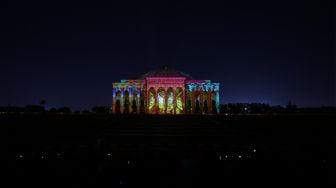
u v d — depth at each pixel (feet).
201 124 193.26
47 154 106.52
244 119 209.97
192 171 86.43
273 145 125.70
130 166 92.12
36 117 209.97
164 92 303.07
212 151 112.68
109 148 116.16
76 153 107.65
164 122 198.08
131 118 211.20
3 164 93.61
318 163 93.09
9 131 174.60
